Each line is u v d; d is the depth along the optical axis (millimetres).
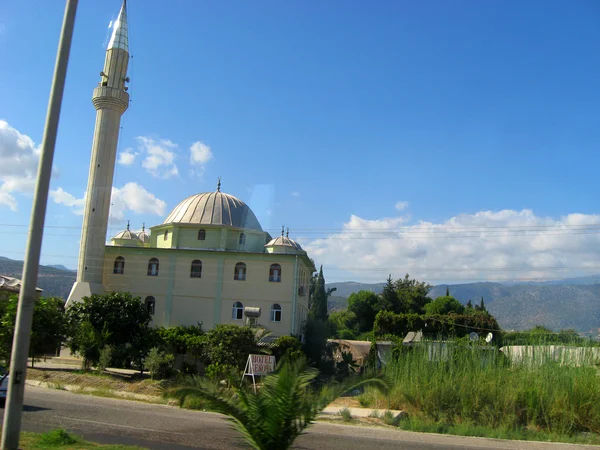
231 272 45781
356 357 45844
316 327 47250
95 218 44250
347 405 24203
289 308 44688
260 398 8586
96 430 14133
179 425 15945
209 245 48594
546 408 19688
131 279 46250
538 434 18234
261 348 33719
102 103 45094
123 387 26188
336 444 14250
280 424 8344
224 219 50031
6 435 9352
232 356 30234
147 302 45906
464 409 20391
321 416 20422
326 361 45000
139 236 57594
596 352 22906
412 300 75812
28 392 23250
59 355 42000
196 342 36000
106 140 44969
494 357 23234
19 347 9594
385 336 50500
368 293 77438
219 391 8672
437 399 21141
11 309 27516
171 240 49219
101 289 43531
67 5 10664
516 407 20234
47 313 29844
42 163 10102
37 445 10672
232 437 14109
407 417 20531
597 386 19984
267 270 45562
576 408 19516
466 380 21406
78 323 33625
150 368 28391
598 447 15875
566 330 28078
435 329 56688
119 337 34781
